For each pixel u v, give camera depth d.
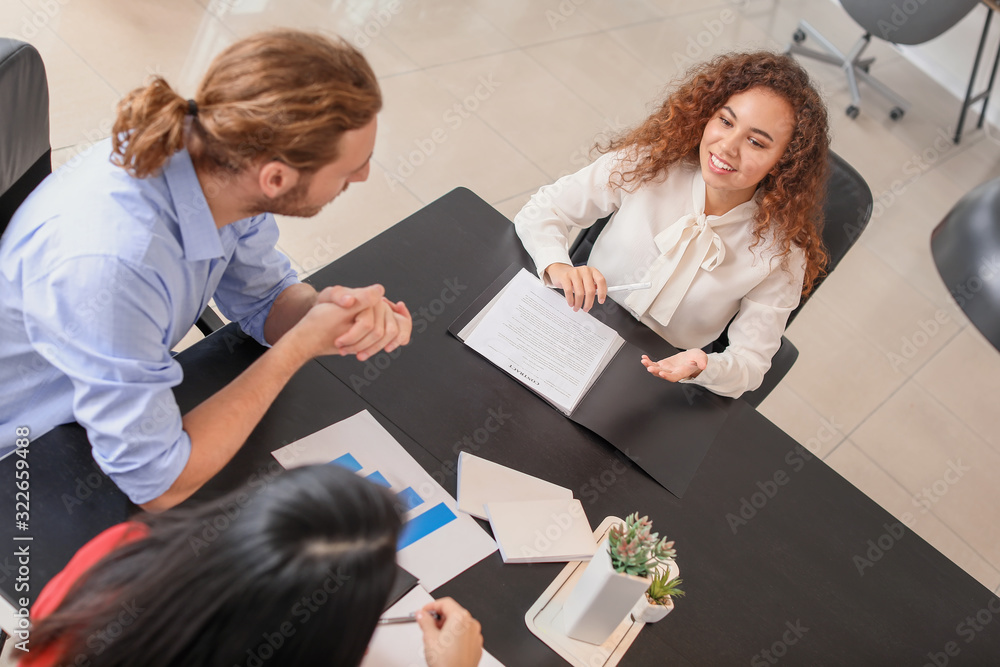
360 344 1.12
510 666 1.02
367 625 0.63
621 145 1.67
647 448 1.32
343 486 0.63
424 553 1.08
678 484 1.29
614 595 0.99
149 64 2.57
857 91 3.89
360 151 0.98
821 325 2.92
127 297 0.92
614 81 3.47
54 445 1.06
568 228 1.71
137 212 0.93
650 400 1.39
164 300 0.97
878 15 3.58
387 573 0.63
